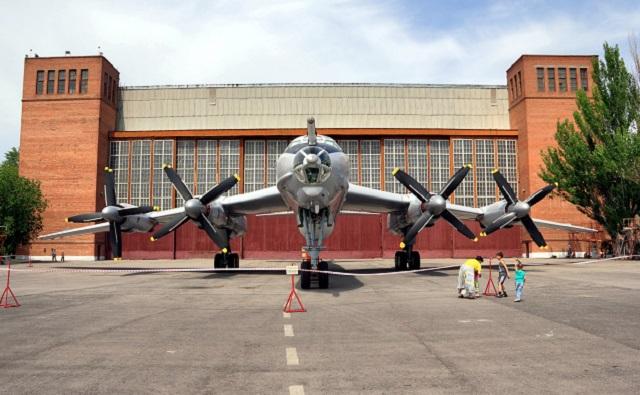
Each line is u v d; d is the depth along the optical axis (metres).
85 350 6.41
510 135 41.81
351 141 41.22
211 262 34.22
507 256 39.00
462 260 35.53
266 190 18.58
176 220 17.80
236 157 41.00
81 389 4.71
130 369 5.45
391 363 5.65
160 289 14.77
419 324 8.25
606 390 4.57
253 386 4.77
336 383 4.86
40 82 41.06
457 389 4.64
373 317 9.01
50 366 5.60
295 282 16.67
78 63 40.78
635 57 37.53
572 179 35.72
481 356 5.97
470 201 41.06
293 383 4.87
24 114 40.59
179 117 43.09
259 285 15.75
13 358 6.00
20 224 36.50
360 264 29.08
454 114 43.31
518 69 42.09
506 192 19.64
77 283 17.38
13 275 21.91
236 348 6.47
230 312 9.76
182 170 41.09
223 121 42.81
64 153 39.88
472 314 9.34
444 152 41.47
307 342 6.83
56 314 9.69
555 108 40.84
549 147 38.00
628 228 34.78
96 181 39.47
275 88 43.03
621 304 10.73
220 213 18.61
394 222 20.89
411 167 41.06
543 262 31.47
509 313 9.45
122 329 7.94
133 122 43.22
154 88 43.50
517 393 4.50
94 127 39.97
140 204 40.78
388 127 42.69
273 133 40.59
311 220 14.32
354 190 18.00
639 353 6.09
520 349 6.34
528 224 19.25
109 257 40.50
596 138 36.72
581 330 7.66
